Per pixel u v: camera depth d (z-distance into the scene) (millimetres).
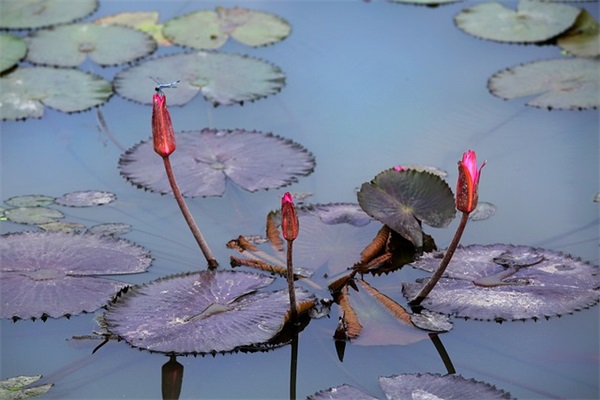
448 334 3908
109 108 6199
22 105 6152
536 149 5703
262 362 3770
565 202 5105
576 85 6383
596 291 4051
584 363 3756
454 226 4871
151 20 7562
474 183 3693
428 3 7977
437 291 4137
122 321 3859
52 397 3561
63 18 7484
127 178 5188
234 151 5434
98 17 7621
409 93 6477
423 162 5566
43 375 3705
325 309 4066
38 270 4285
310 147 5750
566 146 5727
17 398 3543
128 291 4039
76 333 3955
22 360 3787
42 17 7484
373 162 5574
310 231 4688
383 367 3727
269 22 7457
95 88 6387
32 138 5848
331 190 5238
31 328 3990
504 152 5676
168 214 4965
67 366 3760
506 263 4297
